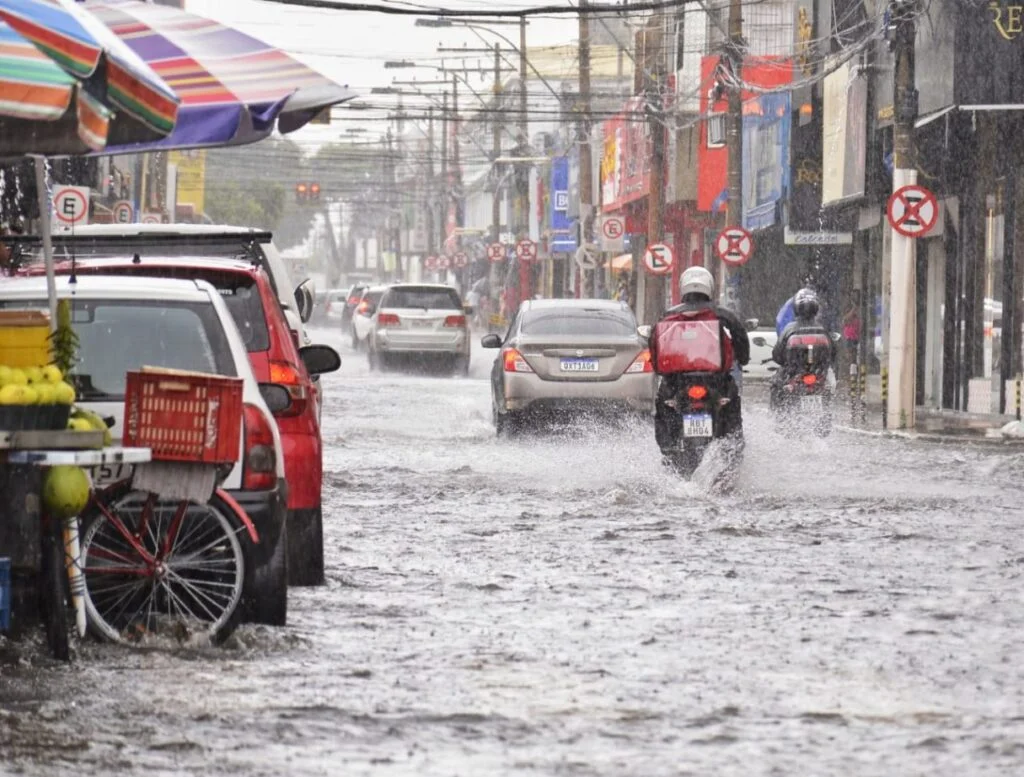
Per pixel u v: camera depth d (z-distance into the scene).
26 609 23.14
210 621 23.95
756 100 129.00
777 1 138.25
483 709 20.30
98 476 23.22
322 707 20.30
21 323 22.64
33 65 20.72
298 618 26.27
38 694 20.69
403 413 77.12
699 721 19.75
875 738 18.95
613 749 18.44
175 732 19.00
